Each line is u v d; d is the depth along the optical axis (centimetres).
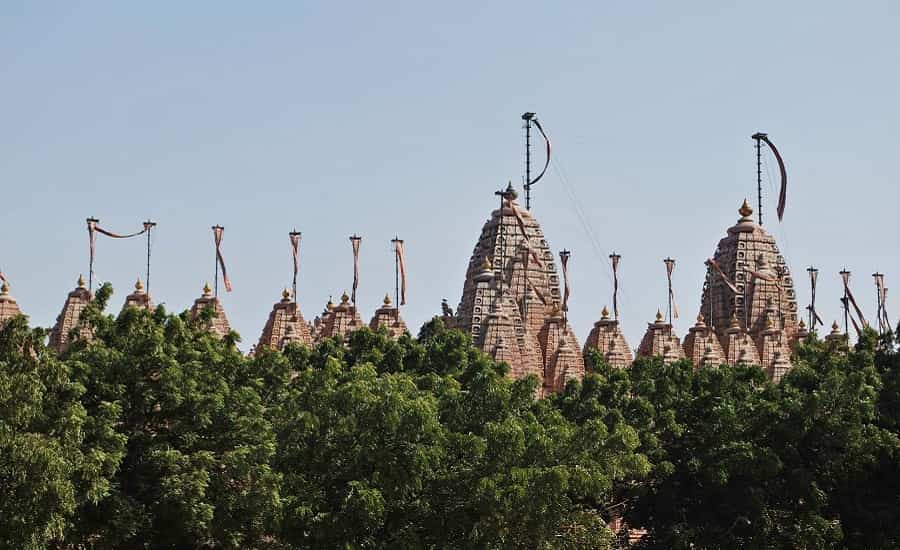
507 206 12769
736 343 12562
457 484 6362
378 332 8419
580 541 6688
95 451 5650
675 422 7725
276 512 6122
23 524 5300
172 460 6059
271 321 12238
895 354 8525
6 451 5309
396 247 12362
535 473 6244
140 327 6619
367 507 6038
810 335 9712
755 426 7725
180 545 6306
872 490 7881
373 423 6297
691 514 7675
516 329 11325
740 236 13588
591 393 7962
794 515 7662
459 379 8094
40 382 5553
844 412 7612
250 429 6406
